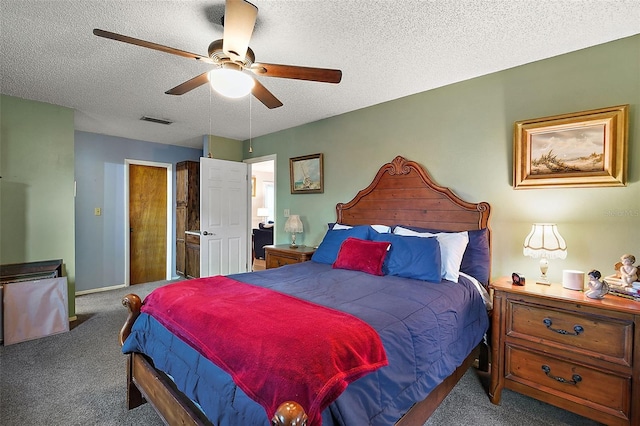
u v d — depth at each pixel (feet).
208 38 6.50
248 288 6.29
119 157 15.74
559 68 7.22
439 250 7.52
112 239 15.57
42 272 9.81
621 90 6.49
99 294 14.52
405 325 4.87
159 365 5.22
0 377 7.36
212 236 14.79
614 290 5.82
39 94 9.77
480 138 8.43
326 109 11.27
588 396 5.52
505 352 6.47
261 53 7.09
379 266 7.90
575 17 5.74
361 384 3.74
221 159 15.83
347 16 5.73
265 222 29.66
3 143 9.80
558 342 5.84
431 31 6.23
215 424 3.85
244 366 3.67
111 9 5.54
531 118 7.61
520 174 7.64
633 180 6.37
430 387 4.91
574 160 6.90
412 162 9.66
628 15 5.66
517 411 6.27
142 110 11.35
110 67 7.88
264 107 11.02
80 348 8.93
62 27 6.11
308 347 3.63
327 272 8.11
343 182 11.87
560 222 7.22
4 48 6.91
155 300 5.94
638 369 5.04
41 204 10.50
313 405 3.07
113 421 5.82
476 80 8.48
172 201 17.78
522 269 7.77
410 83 8.89
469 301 6.73
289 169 14.08
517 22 5.91
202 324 4.62
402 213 9.89
